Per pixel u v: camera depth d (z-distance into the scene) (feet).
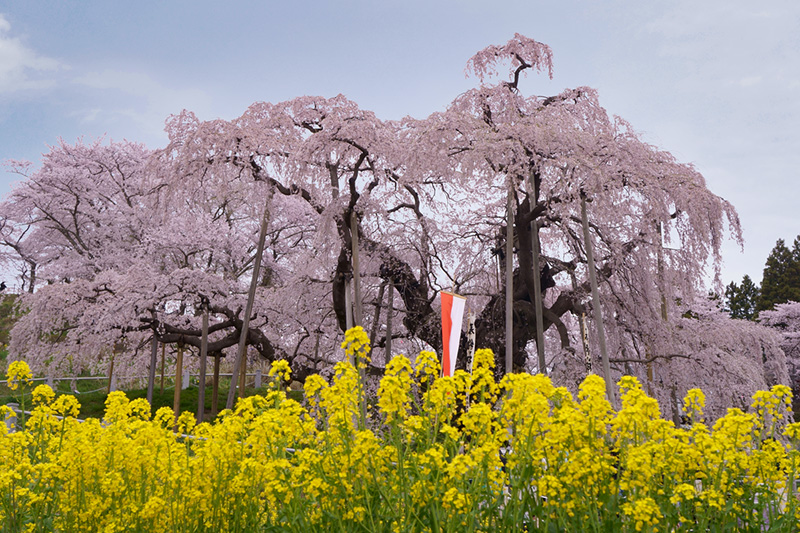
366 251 46.52
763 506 9.32
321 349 59.72
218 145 41.91
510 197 36.29
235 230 65.82
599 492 9.21
